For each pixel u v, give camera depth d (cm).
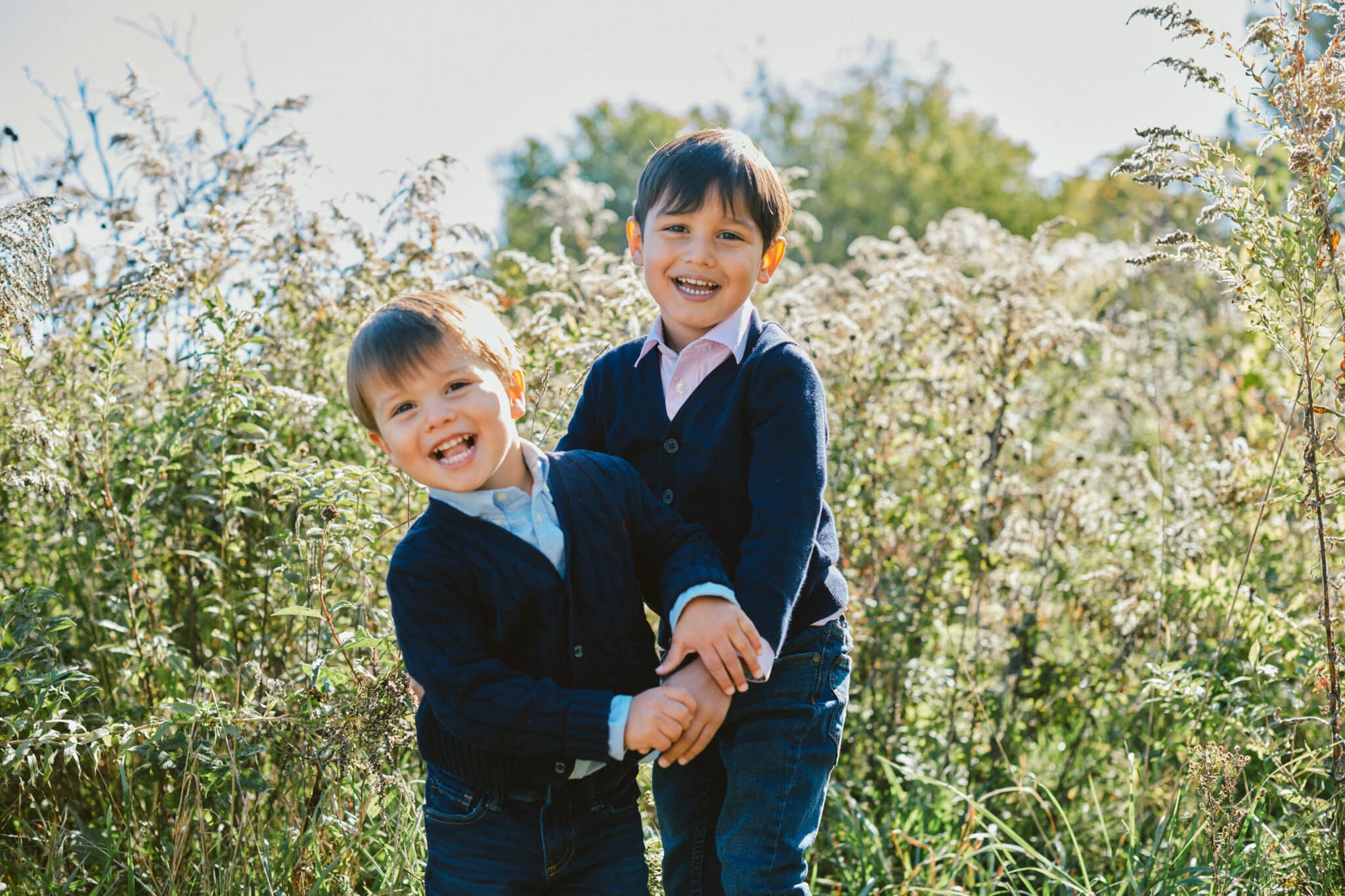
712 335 234
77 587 328
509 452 212
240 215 373
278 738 275
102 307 355
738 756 230
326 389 374
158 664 311
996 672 405
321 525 299
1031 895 304
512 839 207
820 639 235
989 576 412
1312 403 278
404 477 308
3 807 298
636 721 192
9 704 288
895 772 372
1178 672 337
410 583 202
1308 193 270
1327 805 282
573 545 210
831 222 2533
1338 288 271
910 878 322
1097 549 424
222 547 326
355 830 272
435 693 197
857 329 405
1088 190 1368
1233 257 282
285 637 324
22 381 329
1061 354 426
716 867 244
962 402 424
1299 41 268
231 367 313
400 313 204
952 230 572
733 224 230
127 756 279
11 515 341
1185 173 280
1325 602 274
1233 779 273
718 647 202
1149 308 596
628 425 241
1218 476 414
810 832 231
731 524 232
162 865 284
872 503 404
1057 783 371
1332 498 279
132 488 336
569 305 406
